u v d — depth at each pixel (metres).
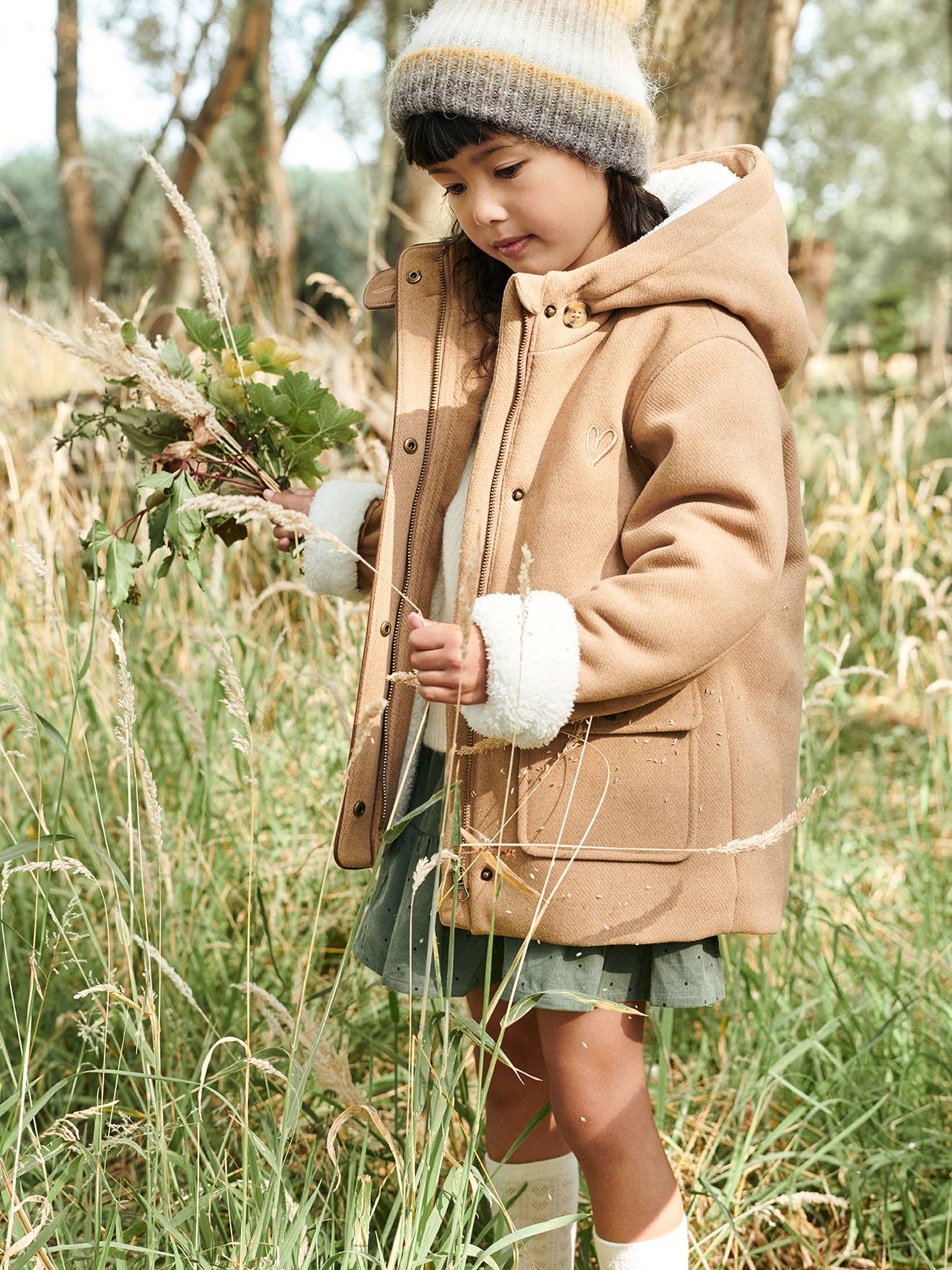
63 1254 1.44
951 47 12.73
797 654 1.57
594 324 1.47
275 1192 1.37
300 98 7.94
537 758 1.43
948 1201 1.84
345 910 2.52
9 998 2.07
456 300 1.63
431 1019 1.43
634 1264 1.46
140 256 8.15
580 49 1.46
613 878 1.41
